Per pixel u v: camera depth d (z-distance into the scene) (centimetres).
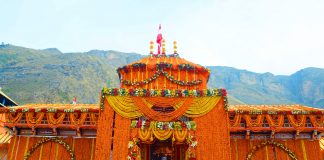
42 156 1738
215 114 1538
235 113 1647
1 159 1928
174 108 1559
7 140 2039
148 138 1505
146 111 1543
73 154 1723
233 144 1709
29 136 1775
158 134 1507
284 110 1641
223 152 1465
